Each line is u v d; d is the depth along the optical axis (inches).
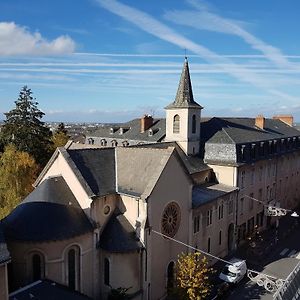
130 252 1135.6
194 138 1811.0
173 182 1274.6
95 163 1258.0
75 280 1106.1
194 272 1160.2
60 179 1181.1
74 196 1168.2
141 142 2305.6
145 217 1151.6
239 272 1425.9
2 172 1914.4
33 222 1045.2
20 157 2048.5
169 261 1288.1
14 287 1050.7
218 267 1571.1
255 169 1931.6
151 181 1176.2
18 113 2458.2
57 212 1081.4
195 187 1670.8
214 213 1573.6
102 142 2635.3
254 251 1766.7
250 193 1895.9
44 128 2591.0
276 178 2217.0
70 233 1059.3
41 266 1045.2
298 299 984.3
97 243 1141.1
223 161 1756.9
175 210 1300.4
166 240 1262.3
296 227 2140.7
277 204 2233.0
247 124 2199.8
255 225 1984.5
